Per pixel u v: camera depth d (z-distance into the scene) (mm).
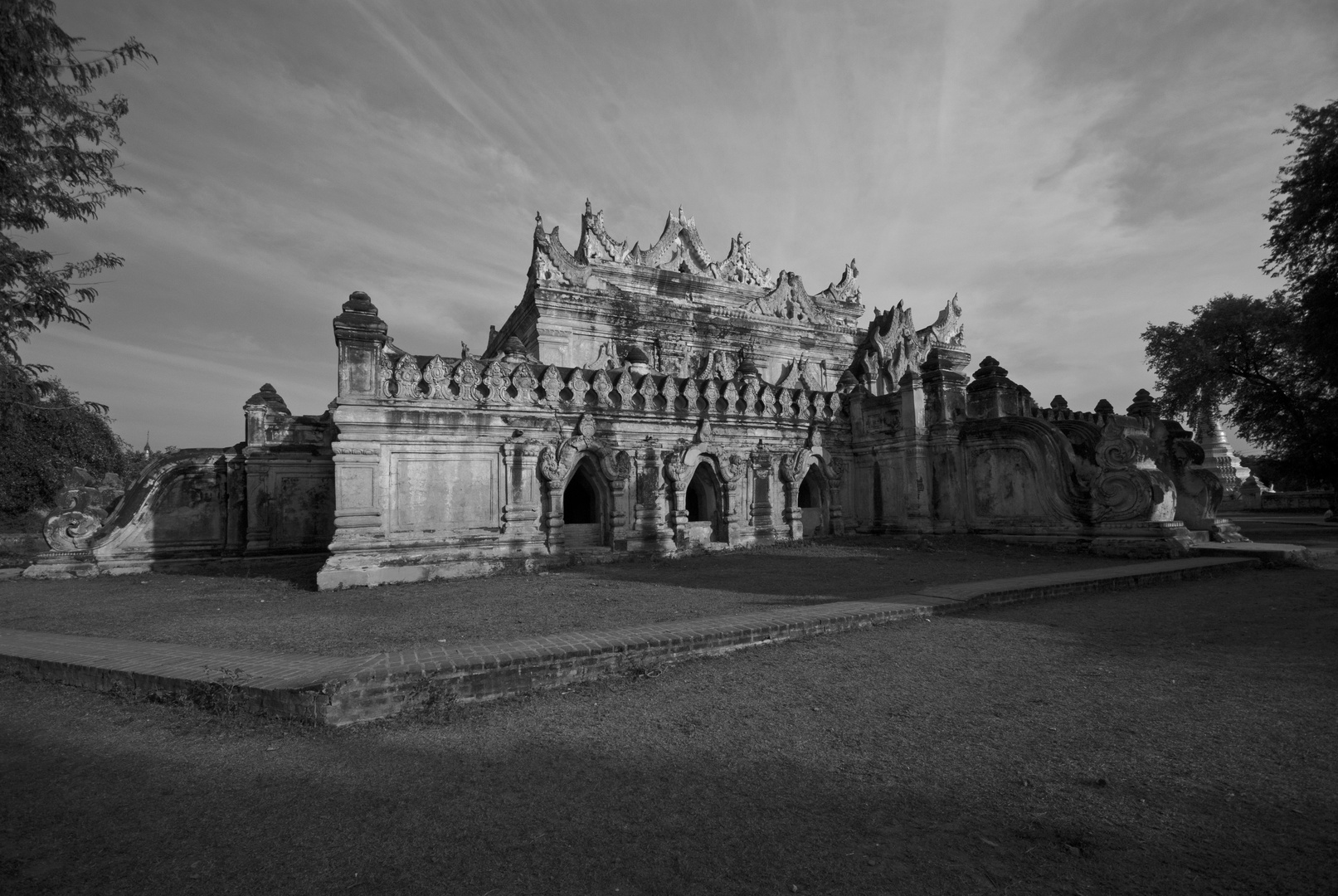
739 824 4445
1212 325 42875
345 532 15875
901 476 24156
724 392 23219
